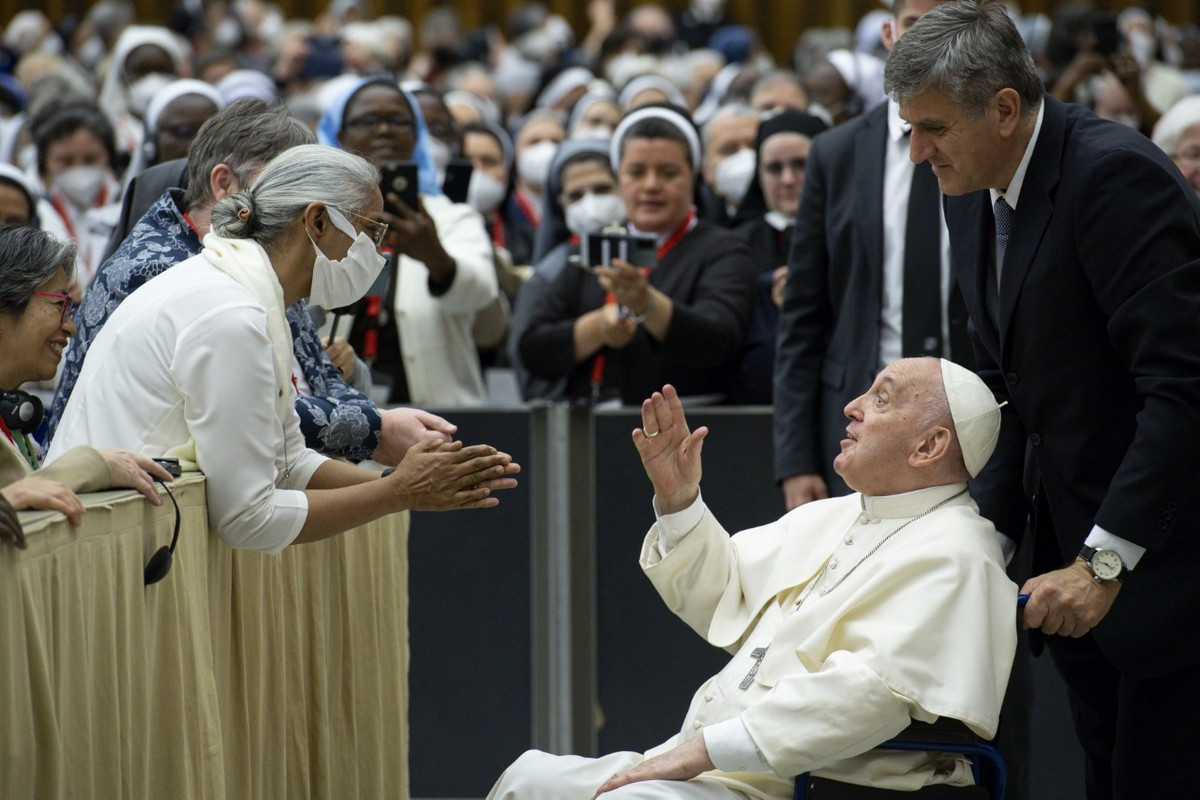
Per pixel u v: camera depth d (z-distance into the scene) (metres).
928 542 10.98
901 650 10.48
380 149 19.52
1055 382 11.59
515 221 27.92
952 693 10.37
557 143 28.91
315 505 11.30
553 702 18.77
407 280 19.30
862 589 10.86
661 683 18.66
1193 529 11.23
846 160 16.11
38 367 11.84
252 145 12.80
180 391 11.09
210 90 20.72
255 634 11.87
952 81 10.95
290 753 12.58
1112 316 11.11
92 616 9.40
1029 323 11.59
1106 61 23.03
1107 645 11.43
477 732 18.88
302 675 12.69
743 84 32.81
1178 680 11.65
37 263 11.73
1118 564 10.86
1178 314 10.80
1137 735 11.86
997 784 10.89
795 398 16.30
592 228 21.11
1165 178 11.03
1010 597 10.80
